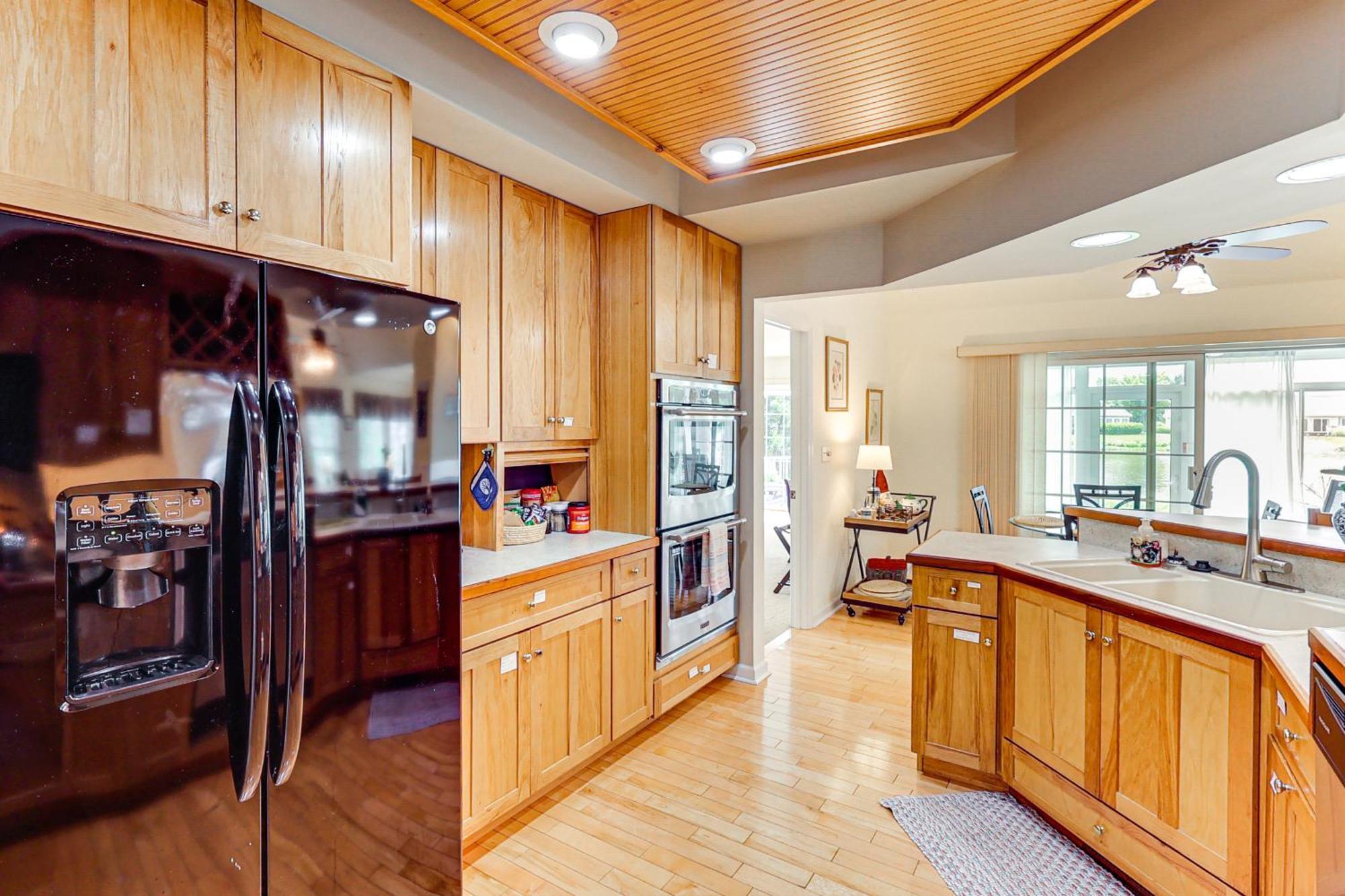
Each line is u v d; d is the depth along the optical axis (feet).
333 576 4.46
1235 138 4.82
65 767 3.27
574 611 8.01
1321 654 3.90
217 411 3.84
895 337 20.63
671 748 9.21
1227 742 5.35
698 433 10.34
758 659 11.69
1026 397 18.98
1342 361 15.43
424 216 6.88
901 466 20.61
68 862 3.29
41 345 3.19
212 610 3.82
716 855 6.92
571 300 9.11
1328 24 4.19
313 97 4.79
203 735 3.77
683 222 9.90
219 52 4.21
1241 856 5.24
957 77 6.03
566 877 6.57
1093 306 18.11
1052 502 18.76
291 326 4.22
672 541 9.70
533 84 7.02
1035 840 7.17
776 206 9.34
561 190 8.52
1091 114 6.22
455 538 5.42
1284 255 9.21
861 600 15.58
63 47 3.52
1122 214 6.33
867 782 8.36
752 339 11.43
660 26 5.21
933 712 8.46
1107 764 6.49
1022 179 7.24
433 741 5.30
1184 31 5.22
